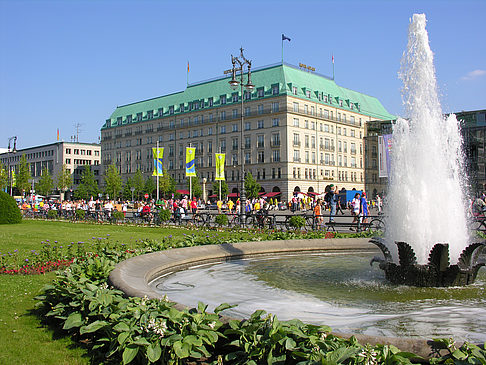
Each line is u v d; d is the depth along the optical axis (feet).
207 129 324.60
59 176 379.76
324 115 305.53
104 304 17.71
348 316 21.29
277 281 30.55
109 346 16.53
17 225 101.86
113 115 414.21
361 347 12.96
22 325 20.77
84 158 465.47
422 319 20.67
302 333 13.76
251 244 42.39
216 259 38.86
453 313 21.83
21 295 26.32
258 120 295.07
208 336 14.99
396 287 28.43
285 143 279.49
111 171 347.36
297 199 184.03
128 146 390.42
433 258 28.32
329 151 308.40
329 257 42.75
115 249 36.81
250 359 13.85
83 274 23.99
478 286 28.81
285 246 43.83
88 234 71.72
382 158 102.73
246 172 300.20
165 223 102.94
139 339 14.74
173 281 30.50
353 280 30.91
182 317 15.66
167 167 352.90
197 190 306.35
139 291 19.93
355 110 333.01
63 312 20.13
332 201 84.28
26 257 42.29
